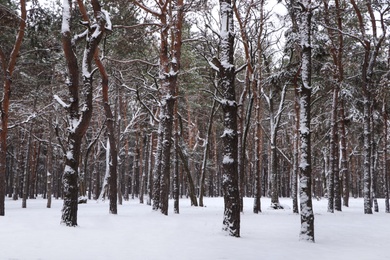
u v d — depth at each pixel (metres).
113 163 19.33
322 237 12.66
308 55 12.62
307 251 9.66
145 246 9.23
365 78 24.16
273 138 26.86
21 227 11.94
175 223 14.43
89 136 46.22
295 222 16.83
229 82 12.22
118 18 21.06
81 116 13.03
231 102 12.07
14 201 42.34
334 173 26.38
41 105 29.16
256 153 23.94
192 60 27.42
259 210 23.53
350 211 26.44
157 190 18.77
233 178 11.81
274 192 26.97
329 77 24.81
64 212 12.67
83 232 11.12
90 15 21.03
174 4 21.25
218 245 9.73
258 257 8.44
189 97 38.56
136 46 22.30
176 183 22.16
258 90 25.14
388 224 17.12
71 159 12.90
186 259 7.88
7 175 61.47
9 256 7.47
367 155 23.78
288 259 8.41
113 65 25.31
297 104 25.70
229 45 12.48
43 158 61.19
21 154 46.81
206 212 22.66
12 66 19.16
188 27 25.08
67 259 7.43
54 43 21.86
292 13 20.64
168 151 18.64
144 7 19.41
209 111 42.97
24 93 26.27
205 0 19.67
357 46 27.39
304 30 12.79
